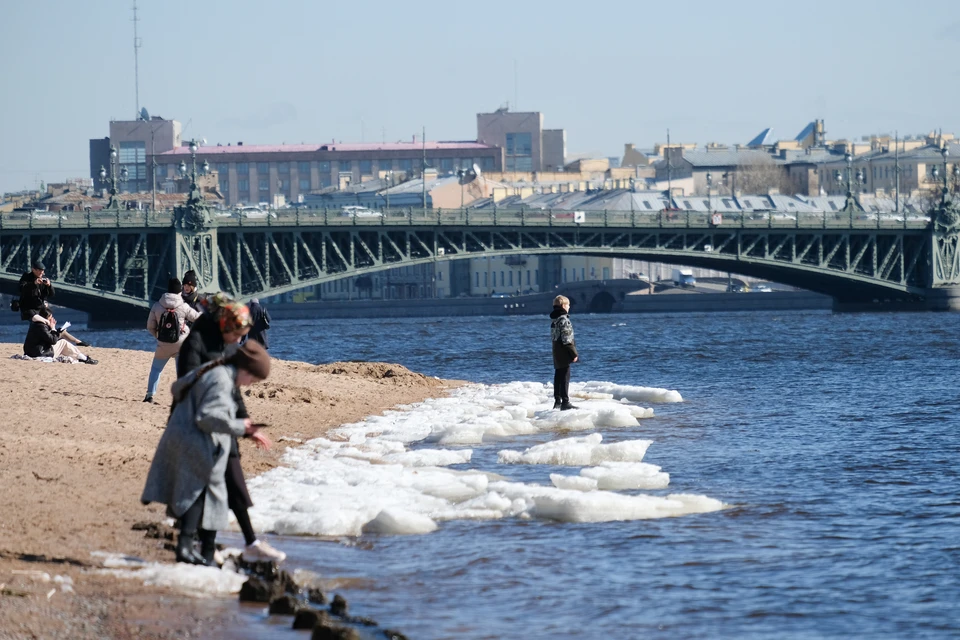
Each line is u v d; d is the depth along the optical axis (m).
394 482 48.12
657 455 61.03
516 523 42.22
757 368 138.38
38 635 26.36
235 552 35.31
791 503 47.12
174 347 66.06
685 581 34.97
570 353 75.75
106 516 38.31
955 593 34.06
